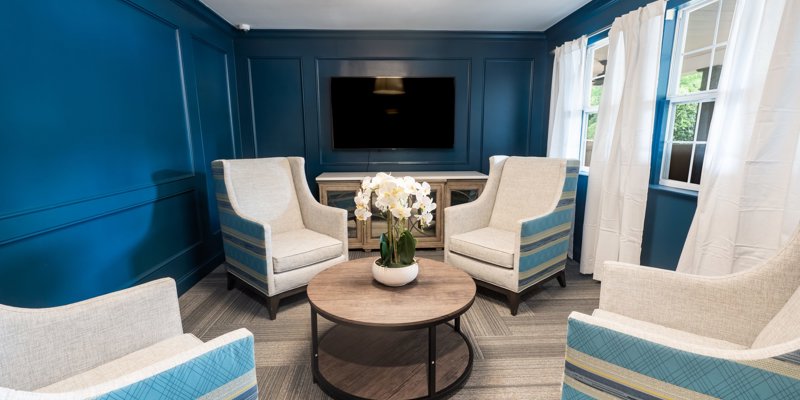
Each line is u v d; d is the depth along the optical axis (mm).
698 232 1951
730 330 1174
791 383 729
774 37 1621
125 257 2119
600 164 2725
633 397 868
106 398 695
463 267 2447
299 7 2982
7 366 964
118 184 2078
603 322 896
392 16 3227
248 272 2305
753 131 1637
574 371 943
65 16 1736
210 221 3070
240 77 3670
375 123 3711
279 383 1630
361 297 1534
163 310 1252
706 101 2178
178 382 777
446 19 3316
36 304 1613
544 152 3881
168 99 2541
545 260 2355
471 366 1674
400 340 1917
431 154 3891
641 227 2416
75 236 1799
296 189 2822
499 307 2332
